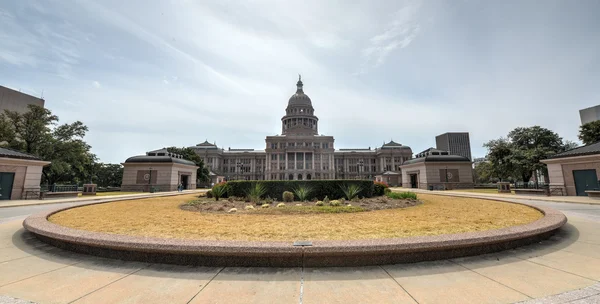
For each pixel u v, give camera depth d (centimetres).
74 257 633
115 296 436
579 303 397
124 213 1238
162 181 4434
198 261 577
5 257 634
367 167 11569
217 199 1917
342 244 565
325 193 1916
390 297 429
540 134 4431
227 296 436
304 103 12050
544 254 641
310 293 445
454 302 411
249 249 554
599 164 2264
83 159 4275
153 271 545
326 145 10806
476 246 637
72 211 1315
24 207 1859
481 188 4791
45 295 438
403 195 1889
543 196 2494
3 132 3528
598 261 588
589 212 1400
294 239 704
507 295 430
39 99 7681
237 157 11606
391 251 565
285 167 10531
